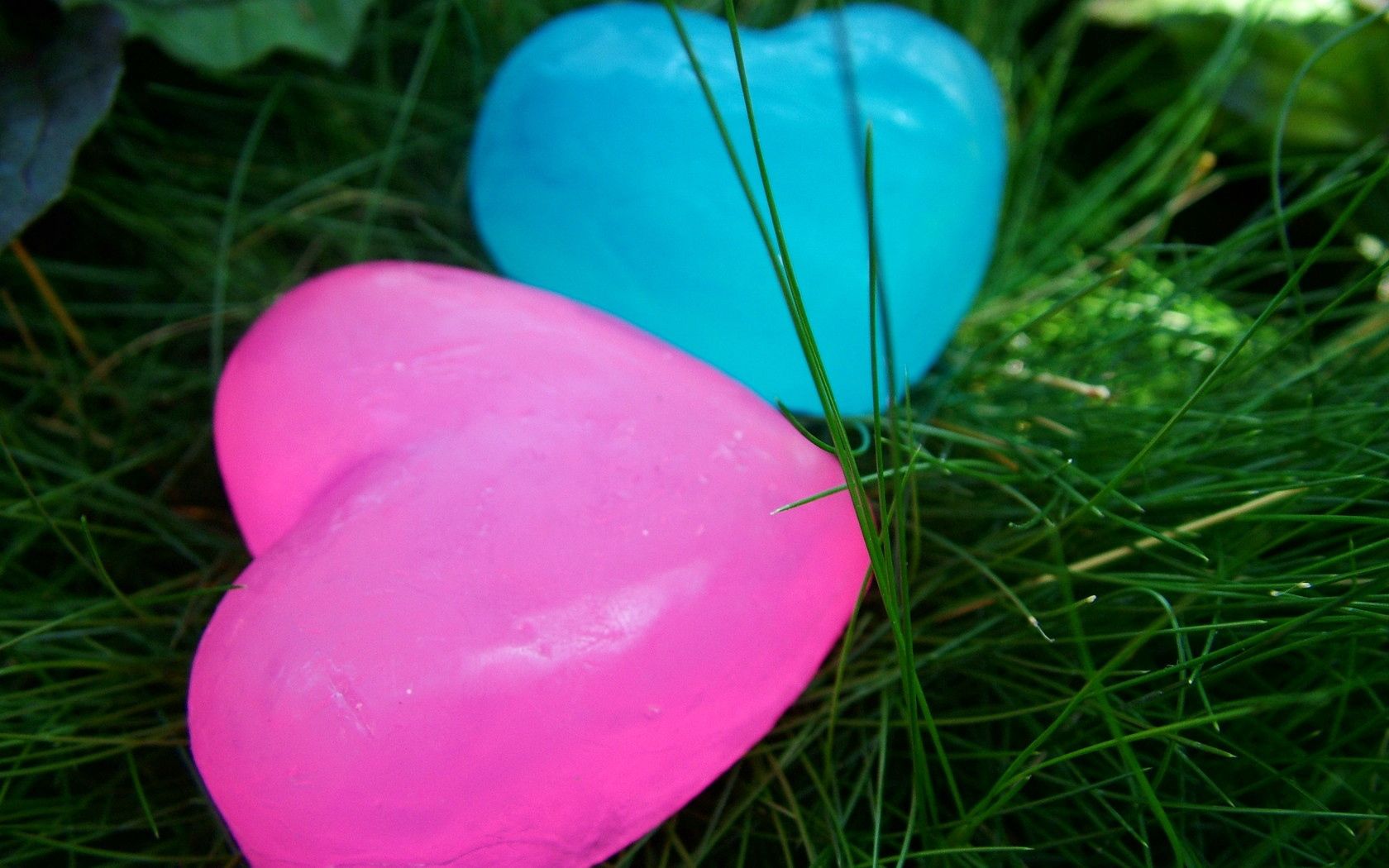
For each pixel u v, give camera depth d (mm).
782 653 139
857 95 162
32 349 177
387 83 208
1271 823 143
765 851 153
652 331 168
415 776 128
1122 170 205
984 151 171
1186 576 150
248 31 189
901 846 150
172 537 171
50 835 146
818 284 162
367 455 142
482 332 146
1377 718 142
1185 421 167
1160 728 132
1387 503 148
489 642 129
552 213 167
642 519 135
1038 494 166
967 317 197
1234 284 191
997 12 220
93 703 154
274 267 197
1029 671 155
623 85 162
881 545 134
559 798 132
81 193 185
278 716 128
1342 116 202
